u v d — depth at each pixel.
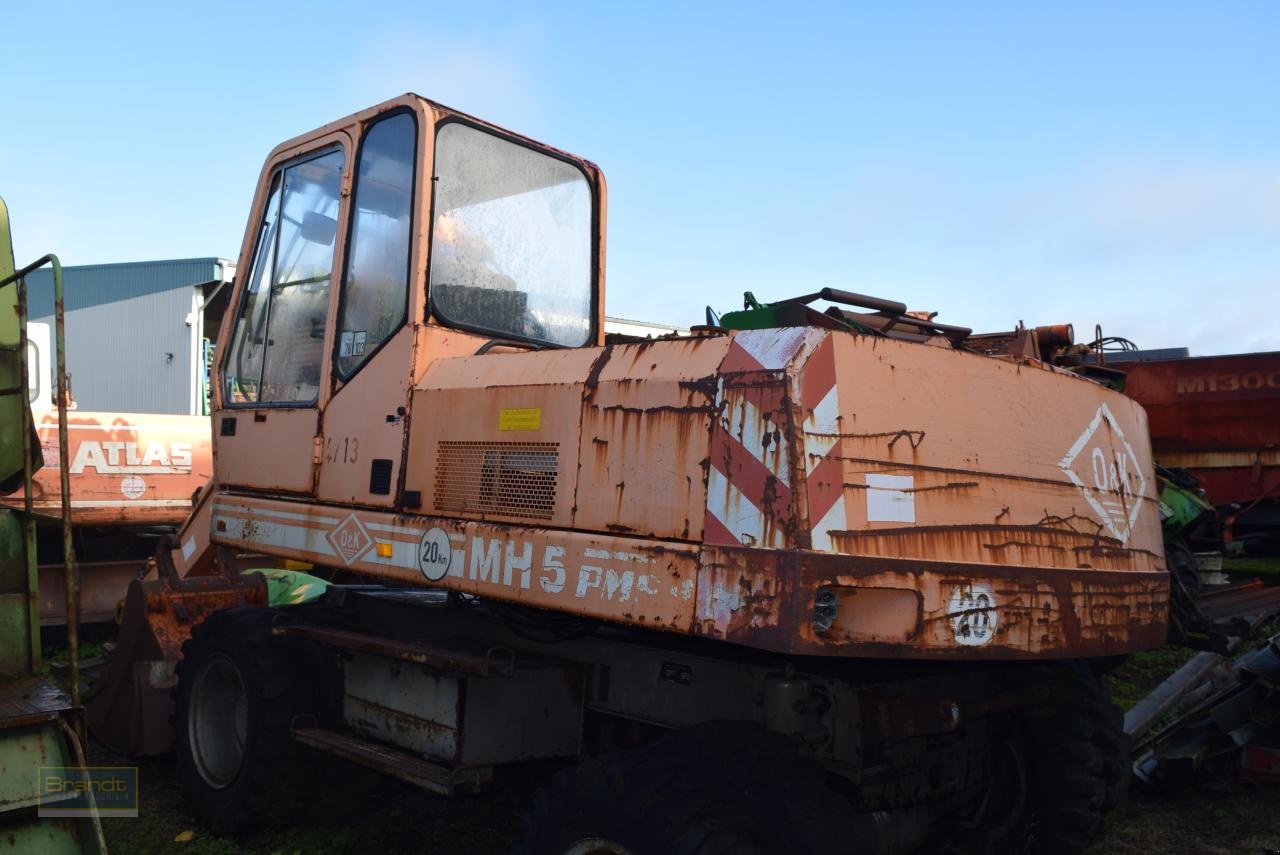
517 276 4.10
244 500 4.43
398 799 4.75
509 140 4.12
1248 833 4.47
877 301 3.53
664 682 3.34
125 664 5.23
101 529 8.41
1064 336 5.22
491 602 3.60
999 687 3.54
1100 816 3.70
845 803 2.70
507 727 3.55
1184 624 4.80
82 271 22.02
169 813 4.59
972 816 3.81
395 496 3.63
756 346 2.66
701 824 2.51
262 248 4.64
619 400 2.94
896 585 2.52
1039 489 3.05
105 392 21.31
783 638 2.36
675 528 2.71
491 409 3.34
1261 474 10.34
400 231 3.81
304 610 4.41
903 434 2.69
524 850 2.84
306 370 4.24
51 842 2.88
